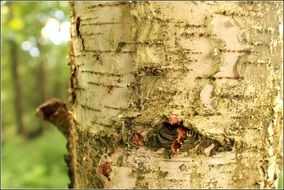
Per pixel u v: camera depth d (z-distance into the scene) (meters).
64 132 0.79
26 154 3.70
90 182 0.67
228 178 0.62
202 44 0.60
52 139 4.29
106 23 0.62
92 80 0.64
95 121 0.65
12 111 6.75
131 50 0.61
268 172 0.65
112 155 0.64
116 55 0.62
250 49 0.61
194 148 0.61
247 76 0.62
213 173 0.62
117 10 0.61
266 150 0.64
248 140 0.63
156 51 0.60
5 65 5.92
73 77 0.69
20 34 3.78
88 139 0.66
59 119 0.79
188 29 0.60
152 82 0.61
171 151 0.61
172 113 0.61
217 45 0.60
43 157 3.67
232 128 0.62
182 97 0.61
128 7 0.60
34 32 4.77
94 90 0.64
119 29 0.61
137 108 0.61
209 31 0.60
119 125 0.62
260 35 0.62
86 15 0.64
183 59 0.60
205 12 0.60
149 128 0.61
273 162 0.66
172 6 0.59
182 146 0.61
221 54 0.60
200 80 0.60
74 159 0.74
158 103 0.61
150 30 0.60
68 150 0.79
